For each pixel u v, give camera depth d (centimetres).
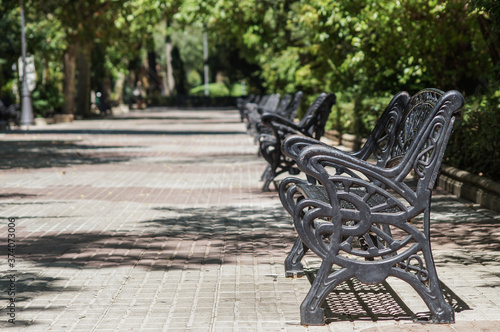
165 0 2914
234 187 1282
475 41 1691
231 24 3102
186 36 9731
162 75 11756
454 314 494
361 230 488
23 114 3706
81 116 5069
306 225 486
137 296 573
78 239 813
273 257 713
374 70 1948
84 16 4209
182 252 741
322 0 1852
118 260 705
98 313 527
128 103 7825
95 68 5500
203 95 9644
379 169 487
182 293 581
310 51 2664
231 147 2297
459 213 945
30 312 529
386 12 1667
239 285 605
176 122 4372
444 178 1173
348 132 2164
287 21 2784
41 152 2112
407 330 477
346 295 572
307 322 491
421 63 1753
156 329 487
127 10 3177
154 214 992
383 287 595
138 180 1404
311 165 483
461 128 1180
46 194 1205
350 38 1877
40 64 4531
